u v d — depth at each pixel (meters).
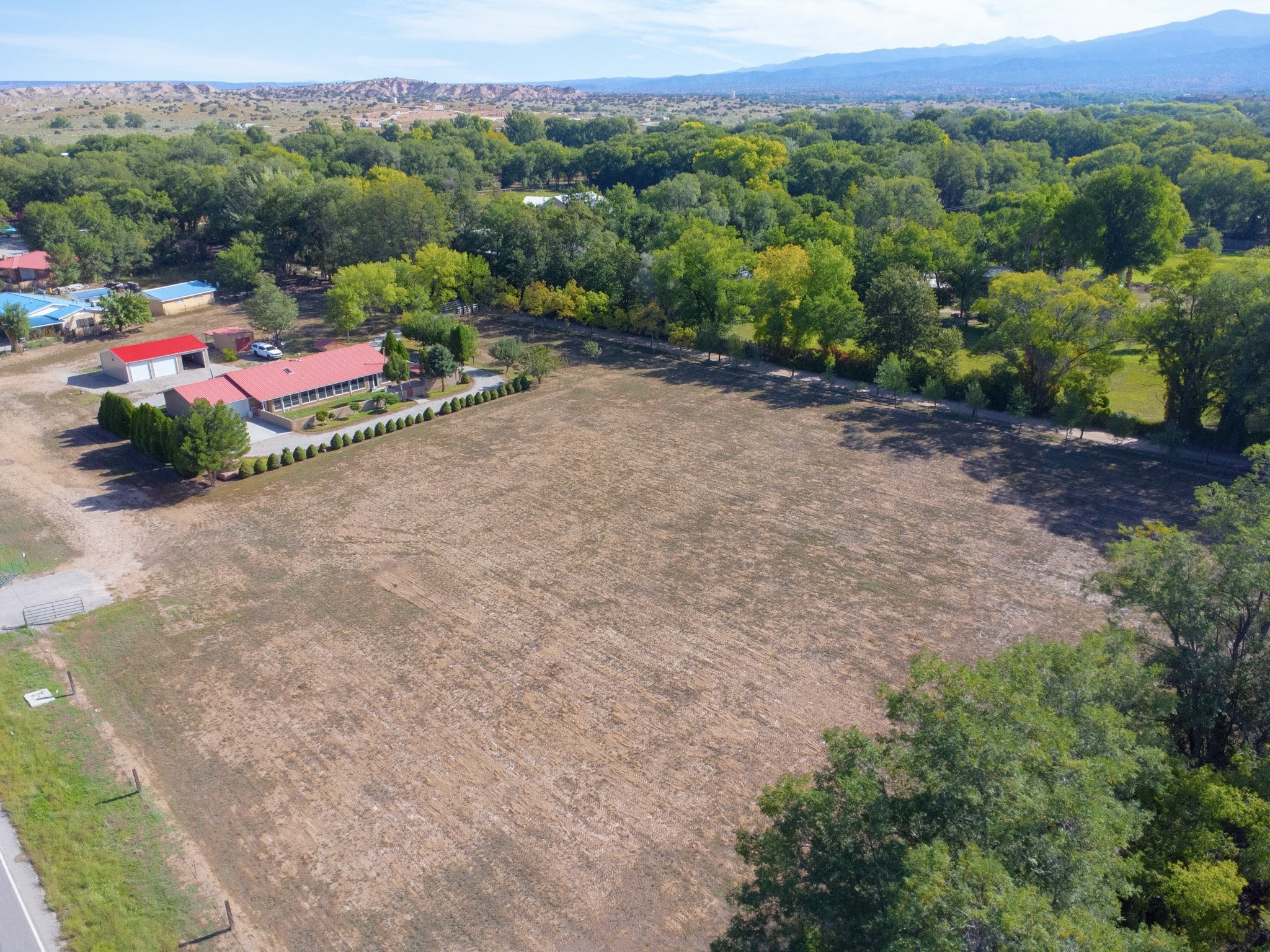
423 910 25.70
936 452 60.66
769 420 67.81
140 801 29.91
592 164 199.00
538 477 57.12
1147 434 61.62
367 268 89.38
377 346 85.38
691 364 83.44
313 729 33.44
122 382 76.12
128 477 57.22
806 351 81.56
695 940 24.59
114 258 113.62
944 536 48.34
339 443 62.25
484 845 28.02
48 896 25.91
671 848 27.78
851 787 19.02
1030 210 93.44
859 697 34.91
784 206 120.00
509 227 101.00
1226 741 27.33
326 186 110.81
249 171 128.12
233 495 54.78
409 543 48.38
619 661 37.47
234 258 105.12
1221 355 54.66
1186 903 19.91
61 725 33.81
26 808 29.45
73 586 43.97
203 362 80.81
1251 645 25.75
